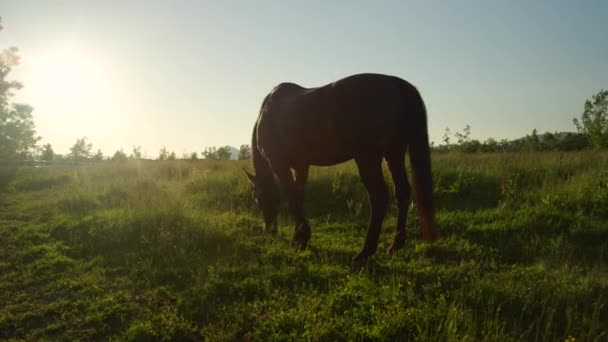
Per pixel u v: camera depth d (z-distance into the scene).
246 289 4.04
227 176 10.45
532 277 3.90
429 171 4.52
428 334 3.00
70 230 6.68
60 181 13.56
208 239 5.68
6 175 15.38
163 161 17.81
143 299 4.10
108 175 13.80
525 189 7.74
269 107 5.63
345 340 3.04
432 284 3.95
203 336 3.35
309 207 8.18
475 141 18.56
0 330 3.66
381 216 4.62
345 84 4.57
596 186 6.65
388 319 3.15
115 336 3.39
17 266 5.26
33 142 44.41
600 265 4.24
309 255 5.04
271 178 6.38
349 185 8.74
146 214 6.56
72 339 3.43
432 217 4.48
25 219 8.16
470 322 3.03
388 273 4.34
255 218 7.51
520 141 19.95
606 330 2.98
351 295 3.67
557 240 5.00
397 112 4.40
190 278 4.54
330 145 4.80
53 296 4.35
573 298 3.42
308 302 3.64
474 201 7.69
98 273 4.82
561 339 2.94
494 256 4.82
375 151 4.49
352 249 5.23
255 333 3.21
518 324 3.19
